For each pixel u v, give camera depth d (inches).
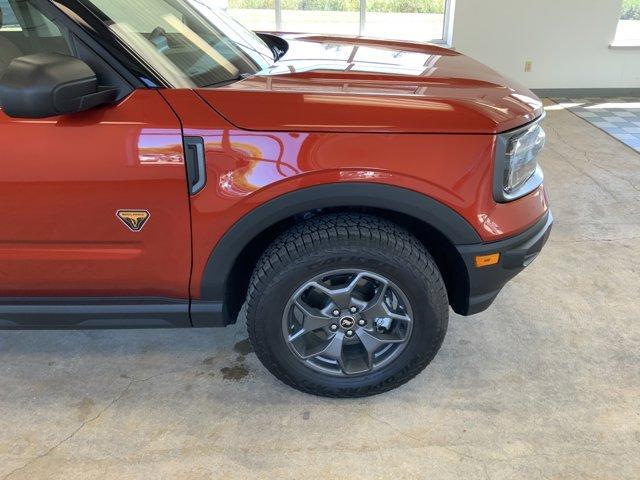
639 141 185.5
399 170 63.3
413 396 78.2
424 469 66.7
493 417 74.5
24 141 60.5
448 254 72.2
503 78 80.4
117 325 73.0
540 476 65.7
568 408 75.7
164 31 70.6
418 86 70.6
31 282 69.4
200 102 61.7
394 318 72.5
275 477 65.9
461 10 224.8
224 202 63.6
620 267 109.9
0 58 63.6
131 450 69.6
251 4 230.4
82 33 60.4
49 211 63.7
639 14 234.4
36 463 67.6
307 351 74.7
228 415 75.0
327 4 232.4
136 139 60.7
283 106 62.3
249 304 70.4
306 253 66.6
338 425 73.4
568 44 233.1
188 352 87.4
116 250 66.9
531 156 72.2
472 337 90.0
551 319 94.4
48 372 82.9
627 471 66.2
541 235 74.0
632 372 82.2
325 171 62.7
